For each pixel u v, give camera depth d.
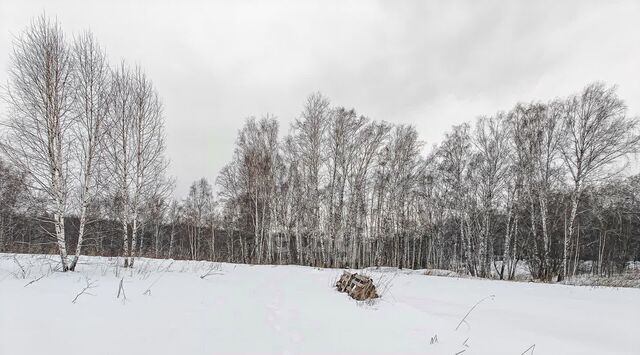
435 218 29.20
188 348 3.02
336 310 5.49
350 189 24.23
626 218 24.92
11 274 6.91
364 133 24.14
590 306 6.93
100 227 11.88
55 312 3.75
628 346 4.12
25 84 8.25
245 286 7.79
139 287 6.23
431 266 32.09
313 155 23.50
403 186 26.50
